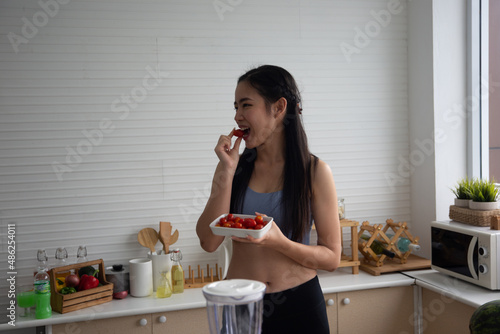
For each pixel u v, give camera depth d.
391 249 2.73
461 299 2.21
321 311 1.44
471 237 2.31
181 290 2.50
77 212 2.57
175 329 2.34
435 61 2.79
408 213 3.03
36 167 2.51
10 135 2.48
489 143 2.75
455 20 2.81
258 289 0.93
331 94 2.89
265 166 1.49
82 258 2.49
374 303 2.55
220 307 0.92
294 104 1.46
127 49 2.60
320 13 2.85
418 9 2.88
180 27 2.66
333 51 2.88
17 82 2.47
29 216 2.51
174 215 2.69
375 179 2.98
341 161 2.92
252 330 0.93
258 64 2.77
